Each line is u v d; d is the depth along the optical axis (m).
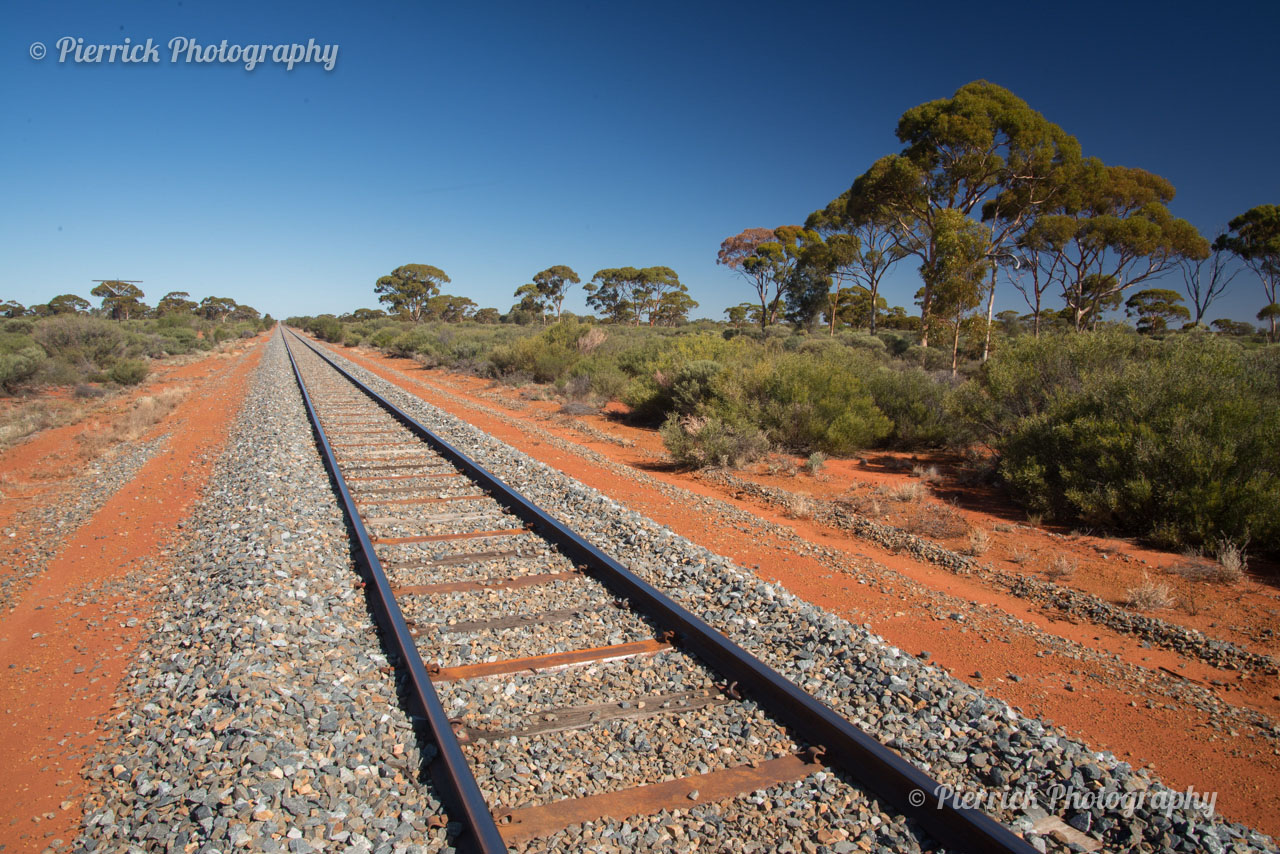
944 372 19.78
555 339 31.33
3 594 6.54
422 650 4.81
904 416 14.86
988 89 33.69
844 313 74.06
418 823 3.14
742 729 3.92
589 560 6.47
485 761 3.60
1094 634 5.99
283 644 4.75
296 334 105.25
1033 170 33.88
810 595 6.55
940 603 6.41
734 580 6.11
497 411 19.88
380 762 3.57
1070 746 3.82
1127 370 10.19
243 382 27.78
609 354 27.39
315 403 19.66
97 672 4.93
